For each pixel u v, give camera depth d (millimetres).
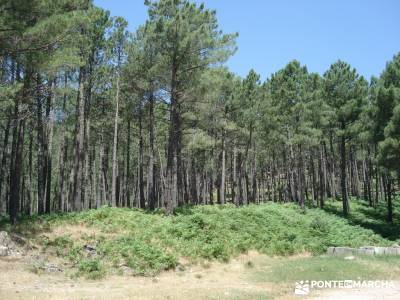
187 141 34781
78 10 21844
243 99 40469
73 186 29719
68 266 16391
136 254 17750
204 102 29062
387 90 35969
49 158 29953
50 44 19250
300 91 42781
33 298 11609
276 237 24906
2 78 21766
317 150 53406
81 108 28031
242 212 29359
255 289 13953
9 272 14539
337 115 41781
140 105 32031
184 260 18828
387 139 32469
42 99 27328
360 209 45469
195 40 26188
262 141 46938
